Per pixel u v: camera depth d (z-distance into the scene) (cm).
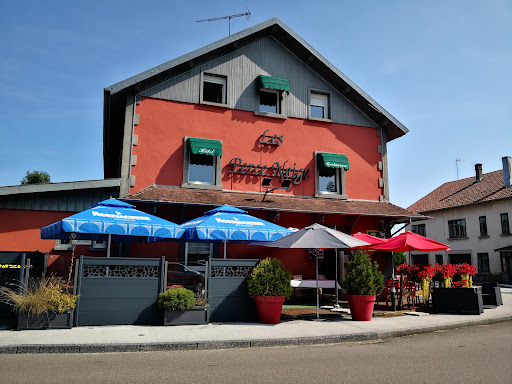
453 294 1209
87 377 533
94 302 886
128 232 939
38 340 724
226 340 760
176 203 1276
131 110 1427
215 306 973
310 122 1672
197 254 1423
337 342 822
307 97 1686
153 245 1350
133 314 909
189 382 514
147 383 508
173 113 1475
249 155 1550
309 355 691
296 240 996
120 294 905
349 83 1681
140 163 1407
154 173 1417
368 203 1689
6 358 641
